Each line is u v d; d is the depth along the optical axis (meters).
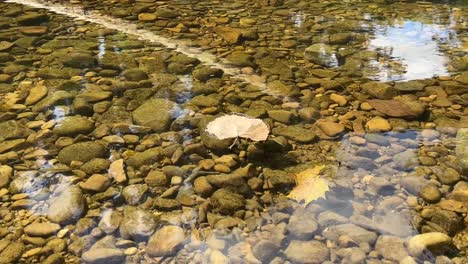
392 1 6.30
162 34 4.99
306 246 2.17
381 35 4.99
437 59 4.33
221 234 2.28
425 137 3.07
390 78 3.93
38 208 2.46
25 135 3.10
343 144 3.02
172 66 4.15
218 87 3.78
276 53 4.51
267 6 6.05
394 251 2.13
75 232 2.29
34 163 2.83
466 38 4.86
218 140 2.96
